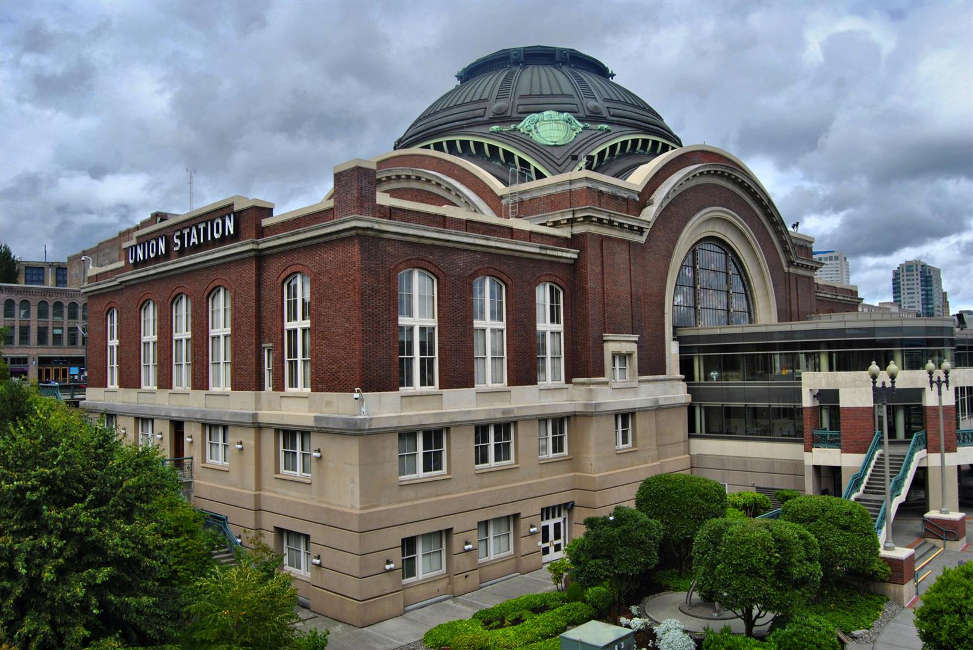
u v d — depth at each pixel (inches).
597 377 1305.4
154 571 653.3
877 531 1129.4
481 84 1990.7
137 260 1476.4
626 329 1378.0
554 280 1284.4
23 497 599.2
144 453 733.9
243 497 1133.7
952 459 1321.4
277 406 1109.7
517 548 1168.8
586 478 1266.0
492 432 1154.0
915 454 1288.1
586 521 938.7
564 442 1284.4
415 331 1061.1
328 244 1027.9
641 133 1868.8
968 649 668.1
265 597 670.5
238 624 655.8
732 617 893.8
